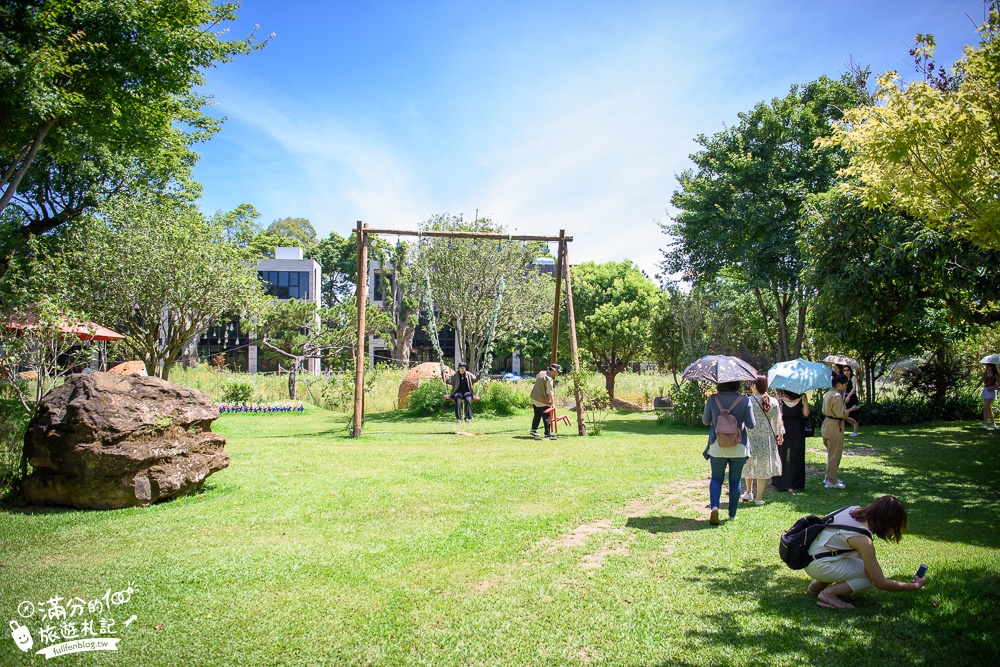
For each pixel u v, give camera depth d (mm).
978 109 4938
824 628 3920
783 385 8133
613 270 40188
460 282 23375
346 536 5906
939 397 18953
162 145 12570
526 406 20953
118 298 16547
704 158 21312
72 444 6605
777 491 8047
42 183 16922
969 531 6090
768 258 19031
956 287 11547
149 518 6445
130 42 8969
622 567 5070
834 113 18609
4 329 7906
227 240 18844
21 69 7723
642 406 26438
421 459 10312
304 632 3916
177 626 3988
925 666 3430
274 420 18484
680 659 3559
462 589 4609
